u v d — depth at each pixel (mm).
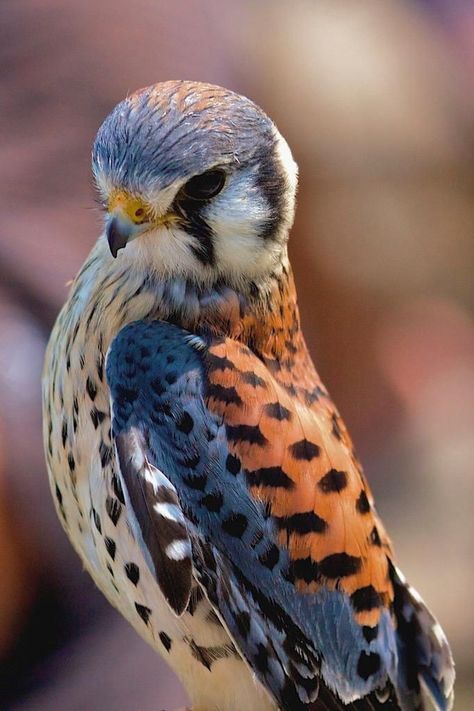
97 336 2119
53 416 2125
